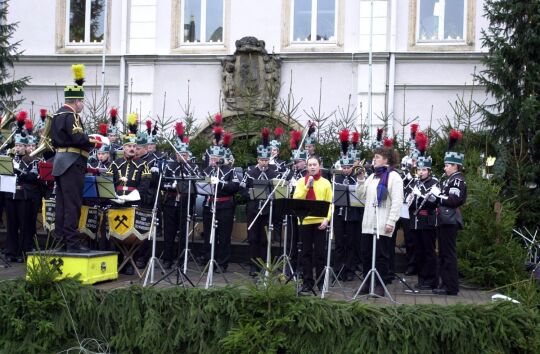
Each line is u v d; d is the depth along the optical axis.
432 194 10.01
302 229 9.48
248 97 16.19
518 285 8.97
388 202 9.37
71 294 8.55
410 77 16.28
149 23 17.22
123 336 8.38
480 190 11.30
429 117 16.20
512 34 13.21
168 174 11.27
